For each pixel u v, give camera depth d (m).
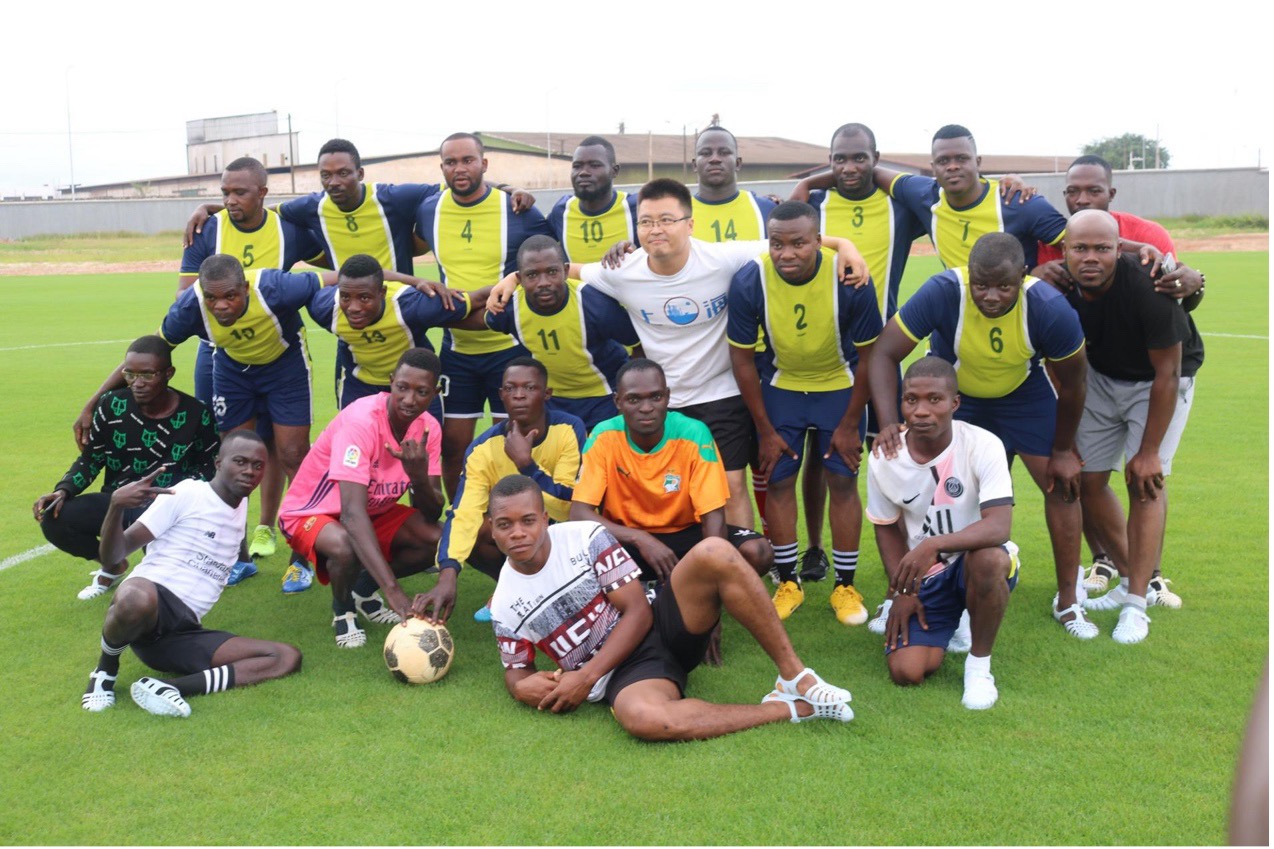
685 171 69.81
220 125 83.31
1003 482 4.39
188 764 3.80
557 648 4.28
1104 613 5.27
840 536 5.38
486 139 67.69
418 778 3.67
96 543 5.62
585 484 4.99
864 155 6.40
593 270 5.71
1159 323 4.75
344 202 6.88
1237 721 3.97
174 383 12.95
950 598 4.54
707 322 5.58
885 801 3.44
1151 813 3.34
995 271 4.54
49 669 4.72
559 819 3.38
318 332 18.53
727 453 5.70
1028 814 3.35
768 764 3.71
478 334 6.48
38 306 22.55
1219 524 6.61
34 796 3.58
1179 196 41.03
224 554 4.69
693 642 4.21
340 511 5.23
